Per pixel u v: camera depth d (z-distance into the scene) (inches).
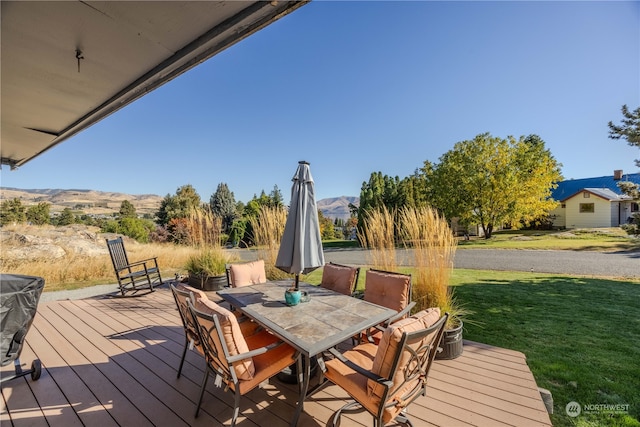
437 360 103.6
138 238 508.7
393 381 55.4
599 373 100.3
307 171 102.9
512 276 254.4
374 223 140.3
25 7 61.1
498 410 75.5
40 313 154.3
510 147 536.1
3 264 235.8
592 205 708.7
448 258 124.3
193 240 219.6
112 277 251.1
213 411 75.6
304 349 62.6
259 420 72.2
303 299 95.1
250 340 88.0
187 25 65.4
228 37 67.0
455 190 553.0
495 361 103.1
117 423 70.9
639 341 124.3
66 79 94.7
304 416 74.0
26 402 78.9
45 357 104.9
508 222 559.8
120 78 93.4
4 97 108.0
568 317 153.4
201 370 96.0
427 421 71.3
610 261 307.1
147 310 159.3
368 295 110.1
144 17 63.3
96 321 142.1
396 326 54.7
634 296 188.9
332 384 87.9
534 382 89.2
